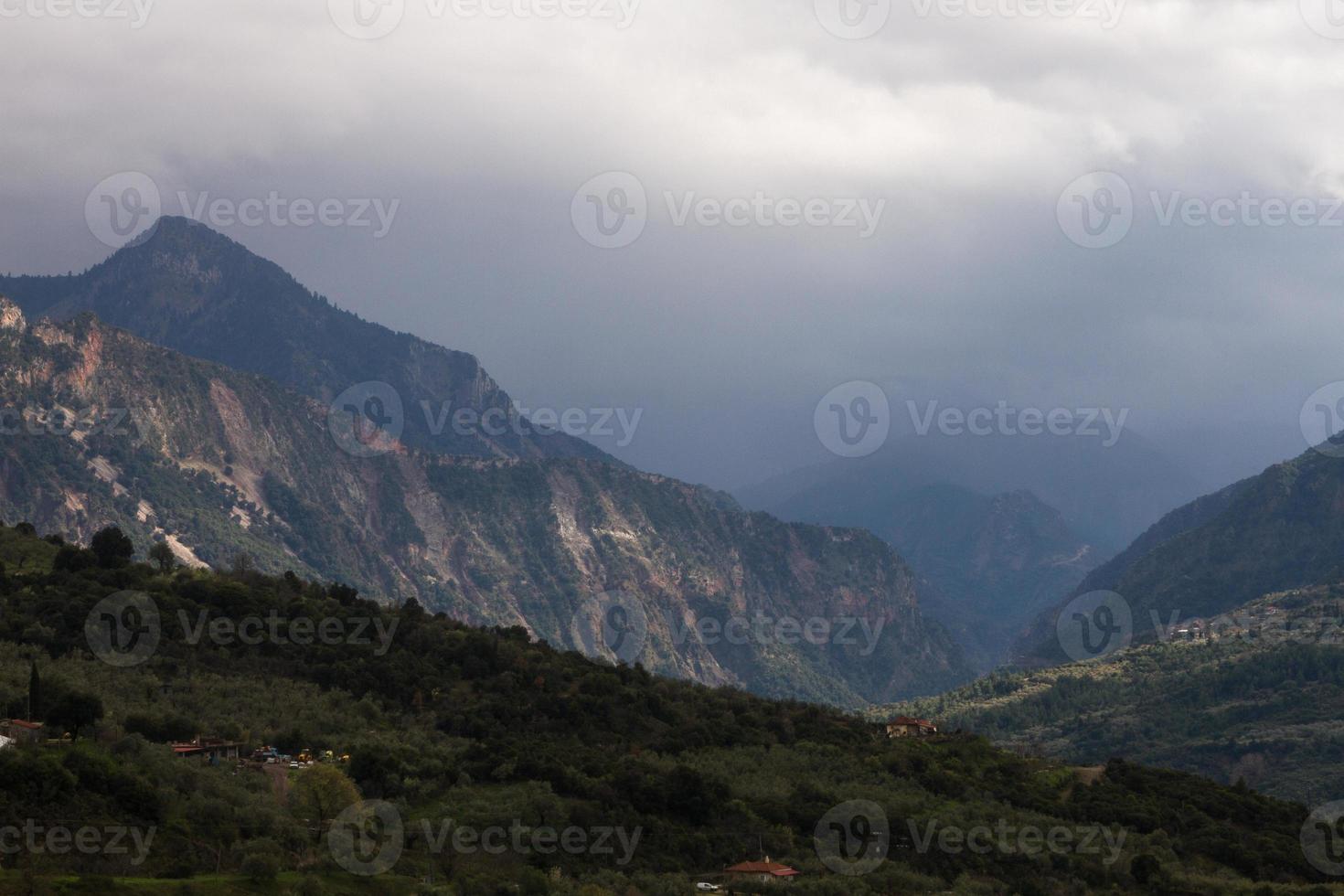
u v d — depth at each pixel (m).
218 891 135.50
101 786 148.50
